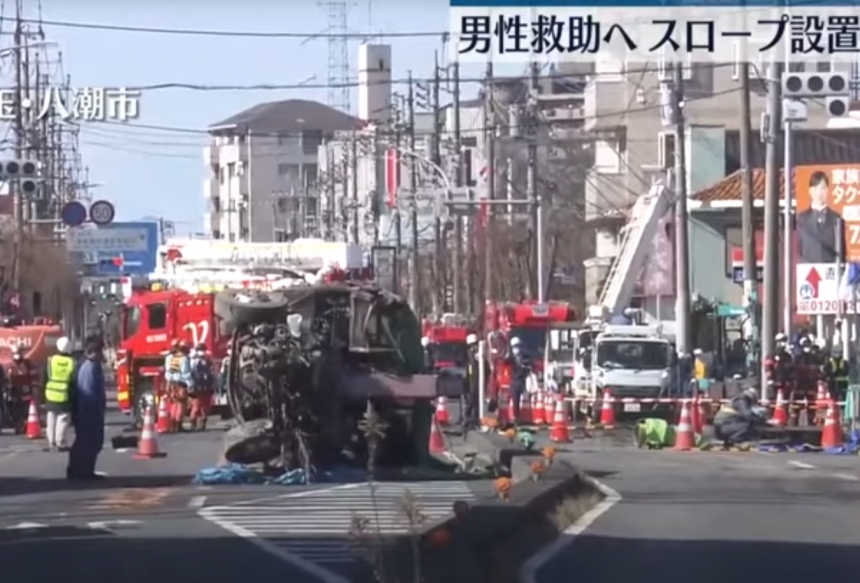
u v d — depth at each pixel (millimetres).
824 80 97500
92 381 71938
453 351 142750
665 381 118875
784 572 43688
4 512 58344
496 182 173375
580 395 121500
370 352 75062
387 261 140375
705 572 43594
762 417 103062
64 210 185250
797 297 118188
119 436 98062
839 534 52656
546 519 53281
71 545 48750
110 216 184375
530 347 134000
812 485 70688
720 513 59062
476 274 188625
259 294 75438
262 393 71188
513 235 191500
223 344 110812
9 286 186750
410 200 180125
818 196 123688
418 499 60219
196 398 110312
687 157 181875
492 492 62312
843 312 114250
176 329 114438
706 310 166000
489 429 108250
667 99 135250
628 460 86312
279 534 51125
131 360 117688
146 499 62812
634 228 139000
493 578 41625
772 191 109062
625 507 61062
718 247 174750
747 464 83625
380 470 72812
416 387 73500
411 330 76375
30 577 42188
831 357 116125
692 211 173750
